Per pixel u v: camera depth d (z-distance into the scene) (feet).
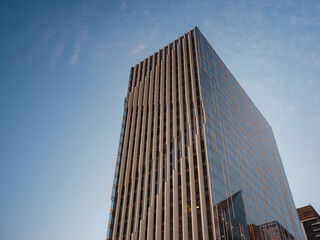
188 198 191.93
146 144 258.37
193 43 315.58
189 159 211.61
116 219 221.25
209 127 236.43
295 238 328.90
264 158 374.02
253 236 217.77
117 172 255.91
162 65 321.93
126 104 317.42
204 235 169.78
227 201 203.92
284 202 366.63
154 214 201.26
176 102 269.85
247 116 376.48
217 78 322.34
